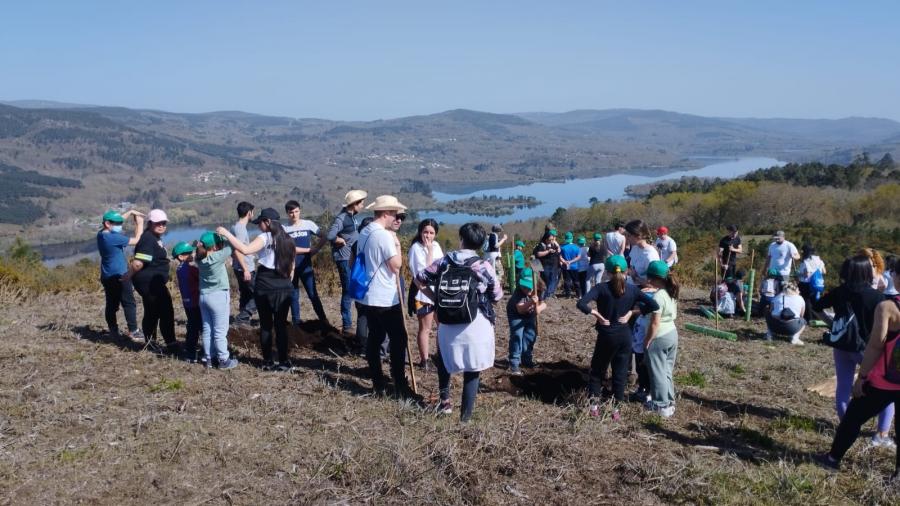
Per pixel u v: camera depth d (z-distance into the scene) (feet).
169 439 15.44
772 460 17.25
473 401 17.92
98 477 13.67
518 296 23.79
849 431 16.25
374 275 19.31
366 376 22.22
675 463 16.25
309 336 26.20
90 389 18.80
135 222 26.05
